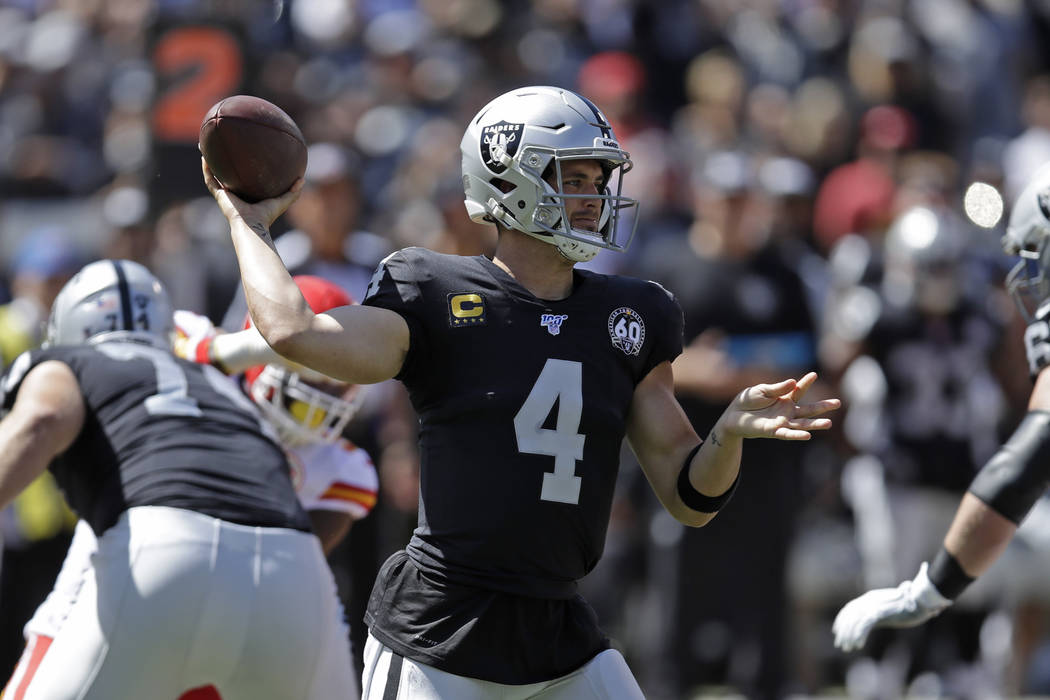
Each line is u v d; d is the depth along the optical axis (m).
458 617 11.34
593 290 11.92
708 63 36.97
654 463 12.00
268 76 31.91
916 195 30.34
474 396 11.38
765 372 23.44
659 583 23.81
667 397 12.09
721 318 23.39
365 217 30.94
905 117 35.66
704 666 23.16
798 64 39.25
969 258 24.91
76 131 35.78
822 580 26.08
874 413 24.33
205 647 12.80
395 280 11.55
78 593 13.12
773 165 29.16
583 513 11.52
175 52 29.39
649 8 39.44
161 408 13.62
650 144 33.53
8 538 21.95
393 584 11.70
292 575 13.19
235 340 14.33
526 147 11.63
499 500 11.29
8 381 13.70
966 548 13.62
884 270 24.77
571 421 11.47
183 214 27.98
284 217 27.22
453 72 35.75
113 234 26.61
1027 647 24.39
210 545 12.92
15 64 36.78
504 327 11.54
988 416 24.30
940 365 24.20
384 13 38.66
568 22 38.06
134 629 12.65
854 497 25.53
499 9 37.75
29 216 33.75
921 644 24.91
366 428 22.39
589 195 11.60
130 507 13.09
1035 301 14.31
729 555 23.09
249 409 14.16
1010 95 41.84
